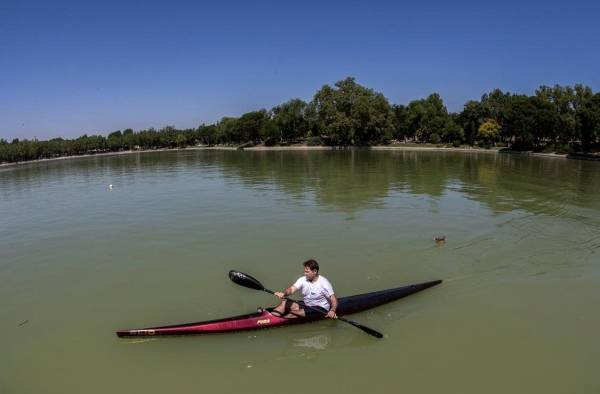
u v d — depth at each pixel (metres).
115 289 12.52
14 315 11.08
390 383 8.03
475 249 15.11
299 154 79.19
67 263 14.80
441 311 10.59
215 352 9.02
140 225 19.61
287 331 9.76
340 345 9.25
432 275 12.92
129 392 7.95
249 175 39.44
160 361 8.78
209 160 66.94
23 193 32.41
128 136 141.25
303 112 117.25
